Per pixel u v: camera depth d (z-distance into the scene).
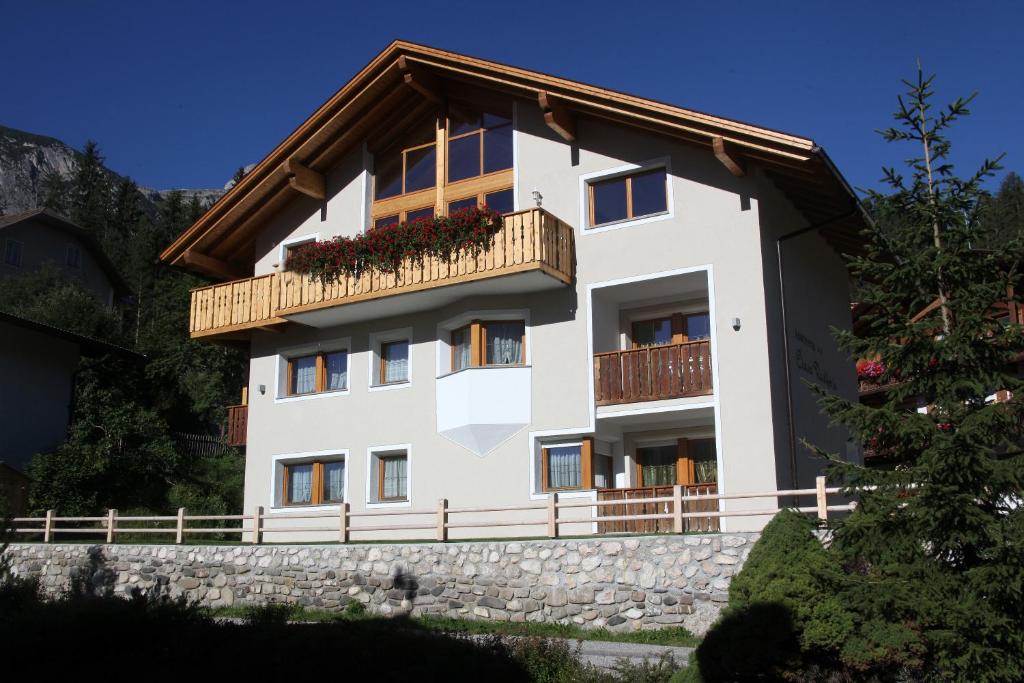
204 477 35.22
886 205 11.96
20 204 133.00
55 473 28.55
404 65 21.38
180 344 46.97
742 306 18.28
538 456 19.92
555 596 15.55
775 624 9.51
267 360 24.09
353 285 21.39
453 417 20.66
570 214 20.30
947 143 11.87
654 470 20.30
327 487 22.94
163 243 71.44
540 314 20.28
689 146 19.25
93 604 11.70
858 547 10.49
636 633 14.70
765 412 17.75
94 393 32.72
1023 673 9.37
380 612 17.02
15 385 29.84
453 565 16.58
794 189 19.38
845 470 11.16
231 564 18.86
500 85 20.42
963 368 11.00
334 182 23.70
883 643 9.42
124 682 10.54
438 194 21.94
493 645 10.96
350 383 22.73
